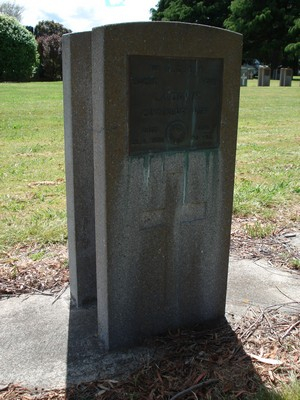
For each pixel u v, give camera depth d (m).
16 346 2.71
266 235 4.38
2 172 6.69
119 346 2.70
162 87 2.39
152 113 2.40
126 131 2.34
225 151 2.69
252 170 7.03
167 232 2.65
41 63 31.56
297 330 2.87
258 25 43.22
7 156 7.78
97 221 2.52
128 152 2.38
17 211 4.97
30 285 3.42
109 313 2.60
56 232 4.30
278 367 2.53
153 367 2.55
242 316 3.05
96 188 2.46
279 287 3.44
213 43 2.47
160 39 2.31
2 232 4.29
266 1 43.47
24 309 3.11
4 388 2.38
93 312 3.09
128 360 2.61
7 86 23.12
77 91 2.76
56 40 31.66
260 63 48.12
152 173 2.49
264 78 29.67
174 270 2.75
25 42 28.28
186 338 2.81
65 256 3.87
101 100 2.26
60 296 3.29
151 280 2.69
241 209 5.02
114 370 2.53
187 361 2.60
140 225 2.54
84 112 2.82
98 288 2.66
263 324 2.95
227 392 2.36
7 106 14.75
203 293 2.91
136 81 2.30
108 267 2.51
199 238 2.78
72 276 3.18
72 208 2.98
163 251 2.67
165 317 2.82
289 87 27.94
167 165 2.53
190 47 2.41
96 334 2.84
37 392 2.36
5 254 3.89
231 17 45.81
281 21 43.31
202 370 2.52
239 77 2.61
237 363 2.57
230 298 3.27
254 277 3.59
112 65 2.21
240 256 3.95
